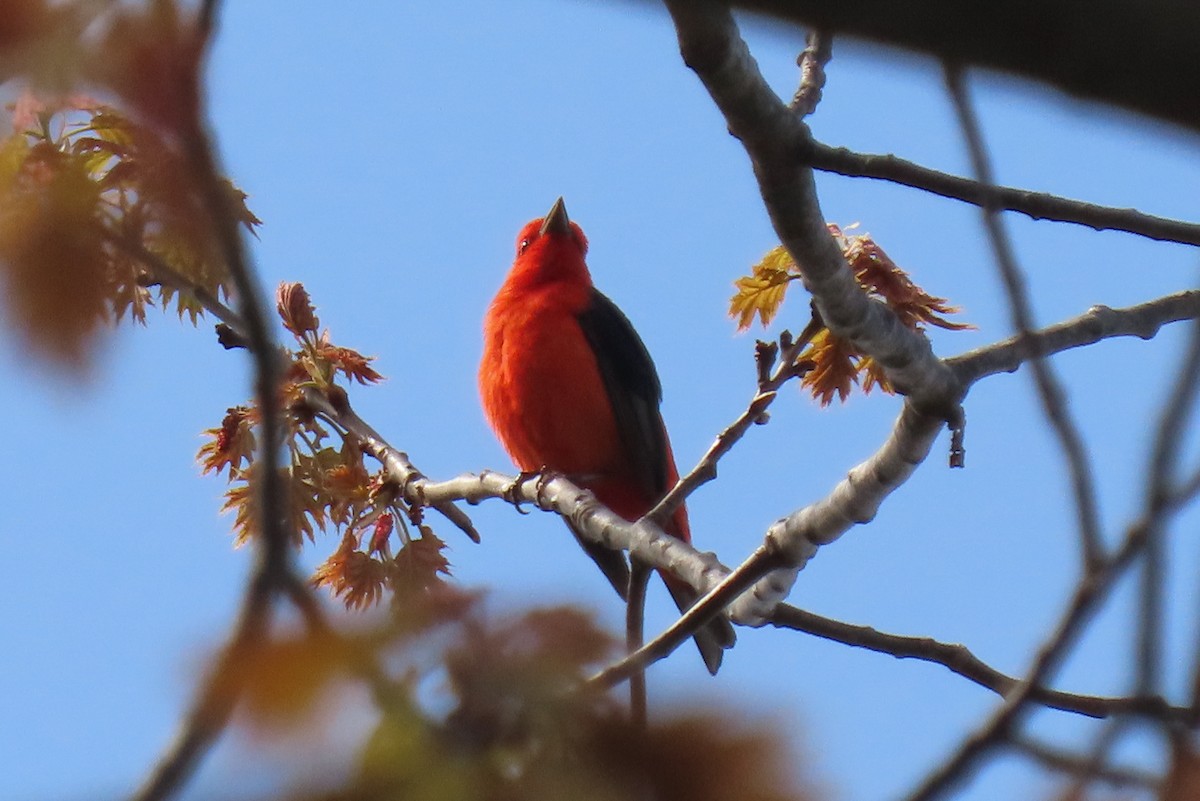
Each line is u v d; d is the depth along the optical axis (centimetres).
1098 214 845
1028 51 371
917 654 1034
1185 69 365
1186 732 381
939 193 806
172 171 342
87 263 348
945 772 422
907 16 369
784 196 798
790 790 311
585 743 328
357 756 318
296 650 306
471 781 324
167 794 302
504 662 337
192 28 318
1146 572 414
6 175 365
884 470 924
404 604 349
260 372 370
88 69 313
